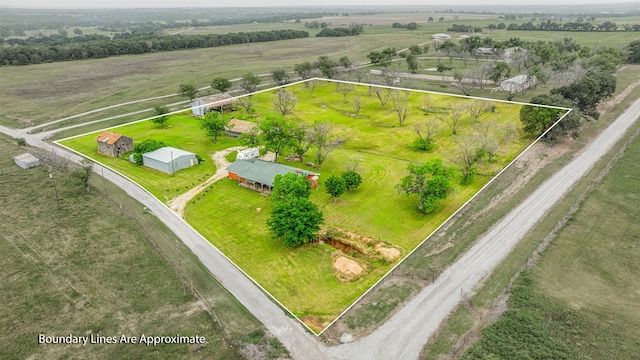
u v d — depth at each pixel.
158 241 54.97
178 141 90.25
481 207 61.94
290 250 52.84
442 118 101.06
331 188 62.94
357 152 83.88
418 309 42.81
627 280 47.16
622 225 57.16
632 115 99.50
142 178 73.56
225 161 80.38
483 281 46.88
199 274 48.62
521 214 59.88
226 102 112.44
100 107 118.19
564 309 42.62
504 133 85.38
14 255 52.06
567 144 83.88
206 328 40.97
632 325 40.72
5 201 64.94
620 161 75.88
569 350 37.66
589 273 48.19
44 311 43.28
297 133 77.50
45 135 95.56
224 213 61.62
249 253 52.38
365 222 58.75
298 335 39.81
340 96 126.62
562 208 61.12
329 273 48.53
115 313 43.03
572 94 91.31
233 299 44.69
